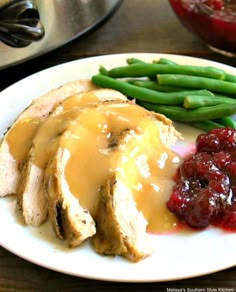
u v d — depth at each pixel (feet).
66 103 1.55
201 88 1.62
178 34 1.99
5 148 1.46
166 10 2.10
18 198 1.37
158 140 1.47
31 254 1.23
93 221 1.27
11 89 1.67
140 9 2.10
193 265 1.21
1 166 1.43
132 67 1.67
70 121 1.43
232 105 1.56
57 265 1.21
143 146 1.43
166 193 1.38
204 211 1.28
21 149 1.46
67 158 1.35
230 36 1.78
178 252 1.26
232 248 1.26
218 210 1.31
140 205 1.34
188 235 1.30
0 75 1.82
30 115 1.55
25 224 1.31
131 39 1.97
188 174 1.40
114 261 1.22
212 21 1.75
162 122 1.51
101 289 1.24
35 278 1.26
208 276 1.26
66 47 1.79
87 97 1.59
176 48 1.93
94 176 1.33
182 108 1.60
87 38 1.96
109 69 1.75
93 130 1.42
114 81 1.65
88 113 1.46
